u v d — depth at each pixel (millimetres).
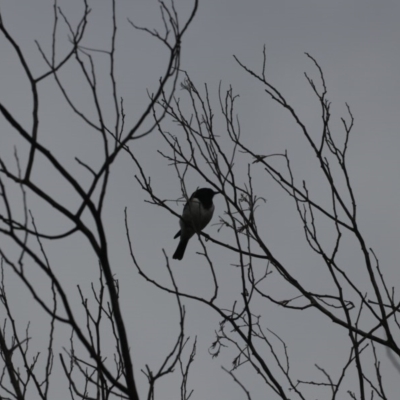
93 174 6285
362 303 9352
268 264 10242
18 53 6355
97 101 6496
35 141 6098
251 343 8578
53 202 6184
